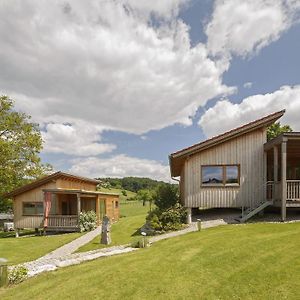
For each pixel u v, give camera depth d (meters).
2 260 10.38
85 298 7.91
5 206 36.91
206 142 18.62
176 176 30.30
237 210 21.42
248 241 11.77
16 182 34.94
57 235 23.25
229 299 7.28
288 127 35.00
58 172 28.12
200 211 22.28
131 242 15.94
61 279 9.55
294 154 21.58
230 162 18.81
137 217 33.31
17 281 9.86
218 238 12.78
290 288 7.54
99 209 30.41
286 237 11.91
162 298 7.55
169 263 10.04
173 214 17.94
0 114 34.62
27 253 15.64
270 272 8.54
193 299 7.40
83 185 33.97
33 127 36.50
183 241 13.08
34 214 27.84
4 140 33.38
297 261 9.15
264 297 7.22
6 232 30.42
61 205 29.05
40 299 8.08
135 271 9.53
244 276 8.44
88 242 17.70
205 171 18.94
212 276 8.64
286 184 16.27
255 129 18.89
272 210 19.30
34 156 35.88
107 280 8.98
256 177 18.70
